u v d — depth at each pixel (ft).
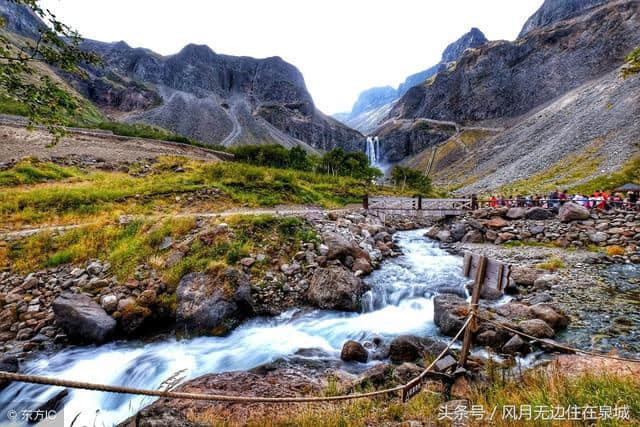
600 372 18.69
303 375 25.55
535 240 64.95
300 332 35.88
